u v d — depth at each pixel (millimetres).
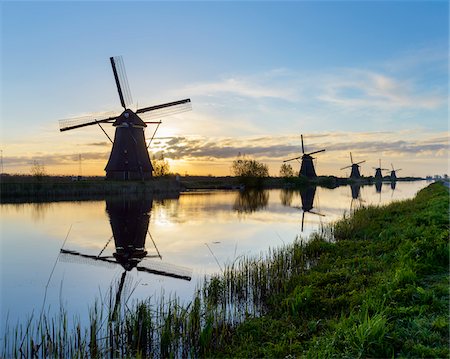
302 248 16828
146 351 8633
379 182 149500
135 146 57781
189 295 12492
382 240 16844
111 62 55938
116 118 57375
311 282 11617
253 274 12766
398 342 6875
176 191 66250
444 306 8195
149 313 9391
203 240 22500
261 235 24078
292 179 99875
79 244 21641
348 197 57500
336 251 15969
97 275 15336
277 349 7621
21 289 13453
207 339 8430
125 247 20766
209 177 106625
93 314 10219
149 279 14562
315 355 6750
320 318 9195
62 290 13336
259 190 78688
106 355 8359
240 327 9062
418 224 17797
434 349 6480
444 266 11039
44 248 20531
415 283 9523
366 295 9273
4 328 9977
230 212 36625
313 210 38406
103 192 54812
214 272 15336
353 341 6953
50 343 8461
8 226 27750
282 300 10461
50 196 51656
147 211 37188
